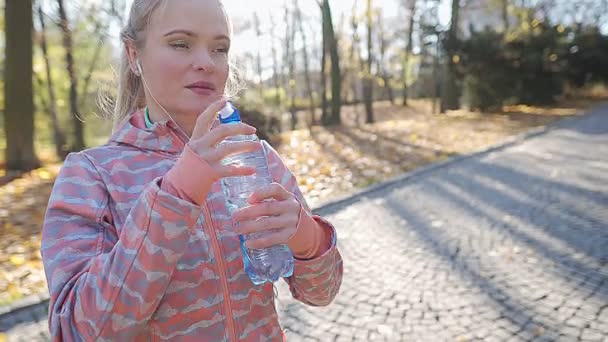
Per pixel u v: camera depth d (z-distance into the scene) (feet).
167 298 3.34
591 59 87.61
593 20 106.52
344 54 90.48
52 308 2.96
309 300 4.13
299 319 12.08
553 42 75.61
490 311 12.01
